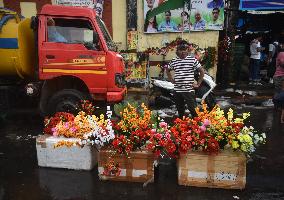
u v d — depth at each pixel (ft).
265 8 37.73
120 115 16.74
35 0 36.35
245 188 14.92
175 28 37.27
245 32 50.96
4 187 14.89
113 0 36.60
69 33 22.82
